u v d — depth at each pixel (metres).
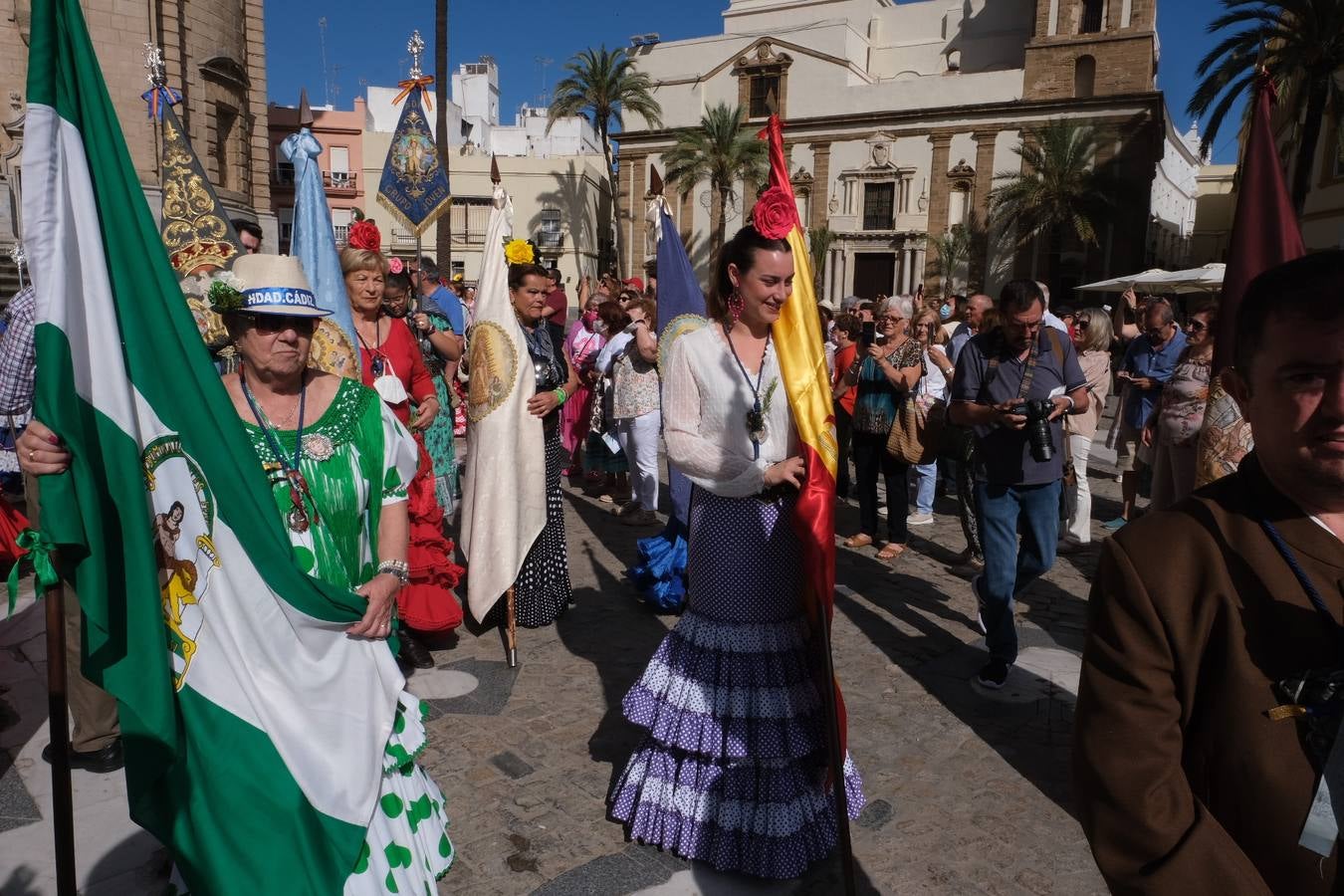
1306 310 1.17
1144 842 1.20
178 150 3.69
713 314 2.78
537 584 4.80
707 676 2.74
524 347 4.47
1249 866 1.17
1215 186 61.62
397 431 2.45
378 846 2.15
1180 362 5.44
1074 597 5.58
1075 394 4.07
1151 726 1.24
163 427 2.07
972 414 4.12
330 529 2.29
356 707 2.21
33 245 1.82
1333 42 17.22
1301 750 1.17
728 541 2.71
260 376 2.27
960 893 2.71
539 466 4.52
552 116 43.03
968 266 38.41
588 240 46.88
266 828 2.03
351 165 43.41
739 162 38.31
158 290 2.08
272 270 2.19
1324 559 1.21
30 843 2.81
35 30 1.86
